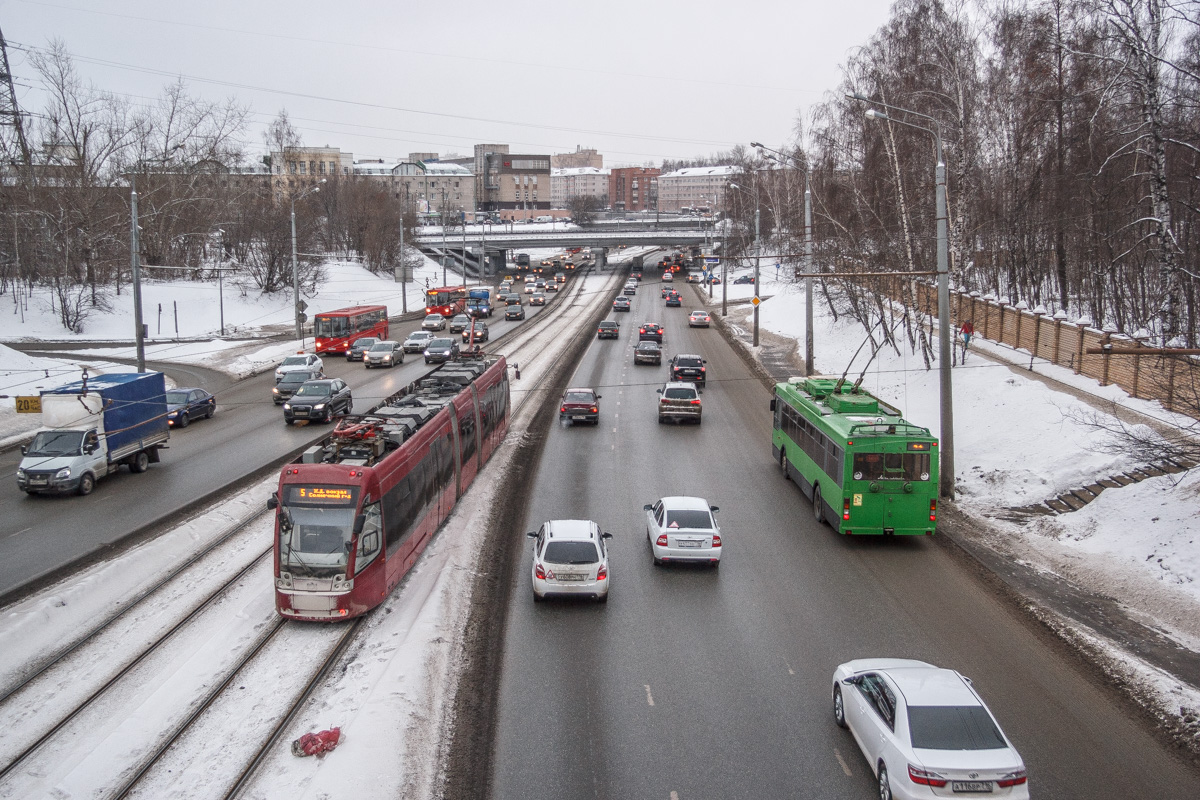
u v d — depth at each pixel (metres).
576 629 15.88
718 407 38.91
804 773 11.20
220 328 68.00
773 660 14.56
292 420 34.09
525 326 71.50
